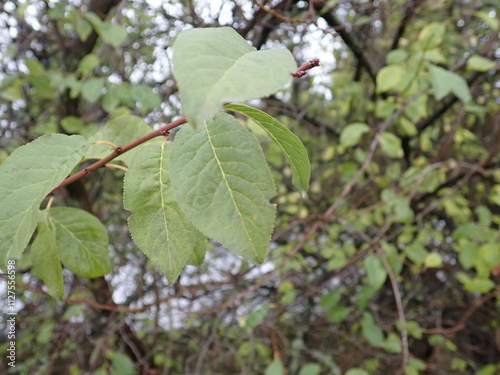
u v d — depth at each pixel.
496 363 2.93
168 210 0.66
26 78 1.94
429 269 2.92
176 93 2.28
